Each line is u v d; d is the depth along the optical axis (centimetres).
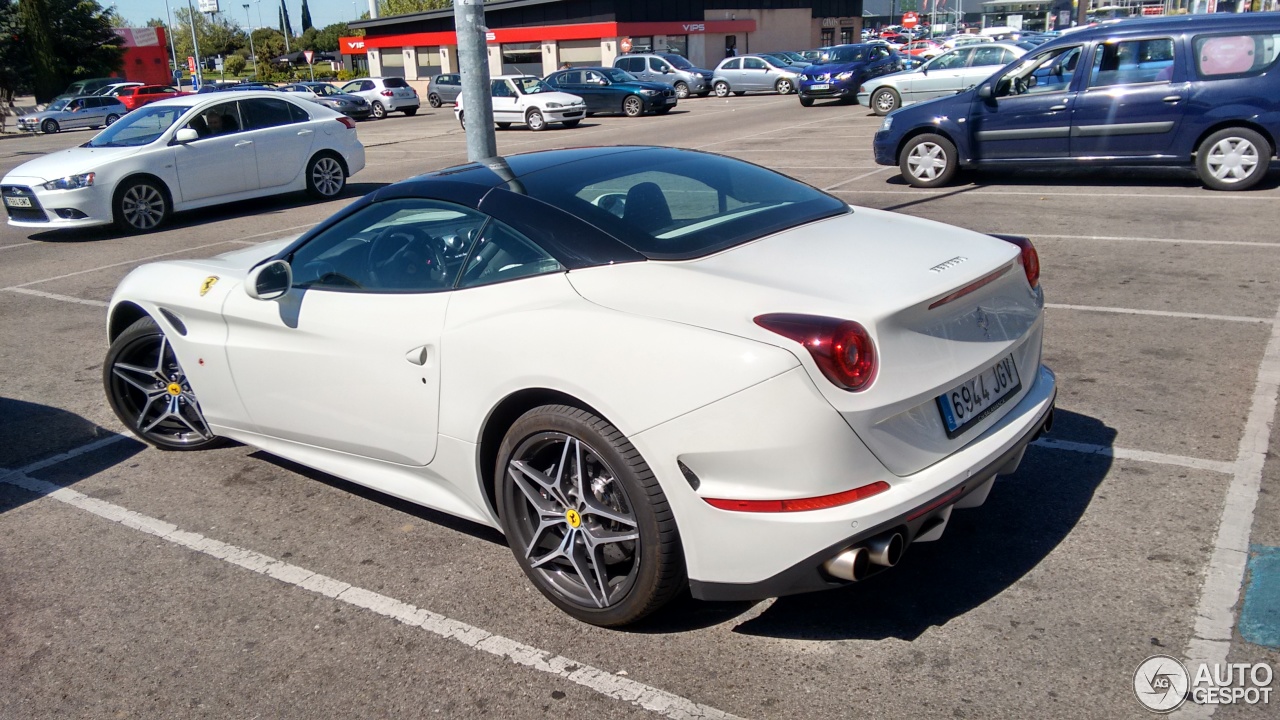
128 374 481
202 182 1247
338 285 378
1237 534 347
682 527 279
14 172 1180
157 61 6072
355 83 3825
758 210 353
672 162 388
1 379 622
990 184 1176
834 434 262
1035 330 339
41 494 444
